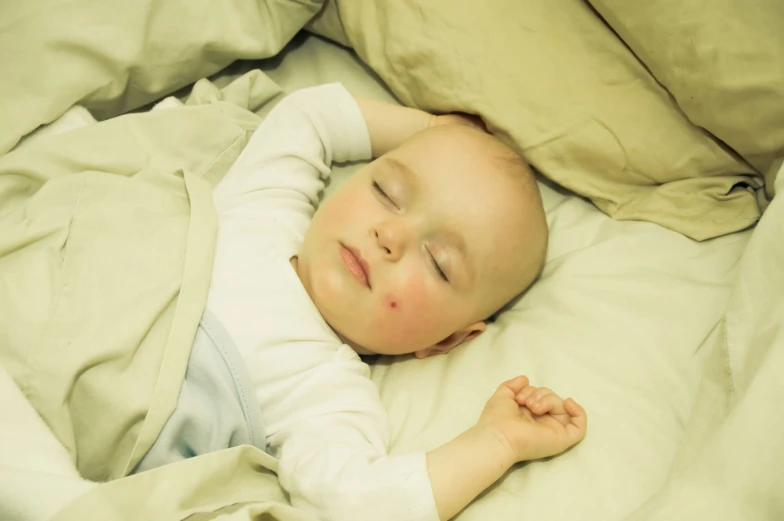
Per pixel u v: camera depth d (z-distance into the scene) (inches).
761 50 31.8
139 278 30.3
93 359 28.1
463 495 28.0
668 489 26.0
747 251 30.7
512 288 35.5
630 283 35.0
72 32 34.4
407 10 38.9
